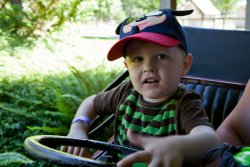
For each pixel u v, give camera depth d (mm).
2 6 9352
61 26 9469
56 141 1212
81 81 4695
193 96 1280
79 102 4418
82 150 1296
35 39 9125
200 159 952
